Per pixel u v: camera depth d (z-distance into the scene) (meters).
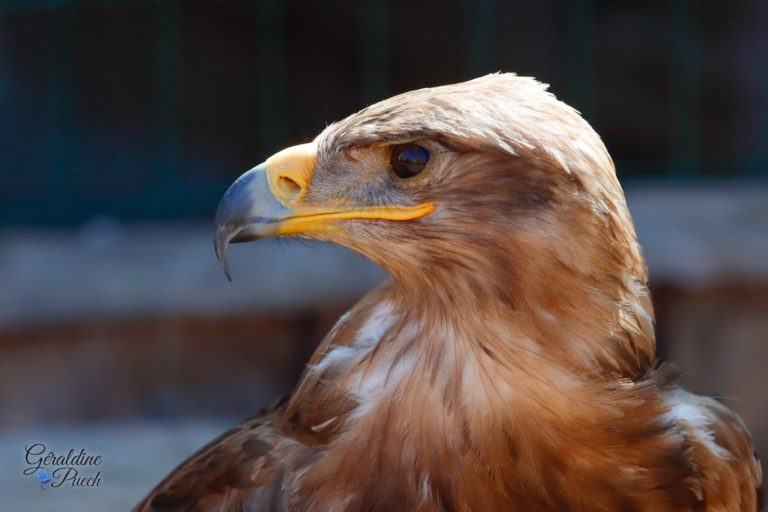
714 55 16.16
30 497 8.20
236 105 17.39
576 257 4.57
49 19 16.48
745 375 11.47
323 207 4.91
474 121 4.62
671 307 11.53
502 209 4.60
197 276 11.55
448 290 4.74
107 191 14.95
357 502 4.77
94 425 10.88
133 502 8.16
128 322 11.35
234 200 4.98
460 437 4.71
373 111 4.86
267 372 11.57
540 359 4.64
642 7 16.45
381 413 4.77
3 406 11.20
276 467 4.95
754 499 5.30
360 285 11.51
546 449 4.68
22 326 11.18
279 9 14.87
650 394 4.75
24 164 15.78
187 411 11.41
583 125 4.70
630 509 4.73
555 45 16.27
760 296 11.46
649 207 12.51
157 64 16.92
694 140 15.10
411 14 16.66
